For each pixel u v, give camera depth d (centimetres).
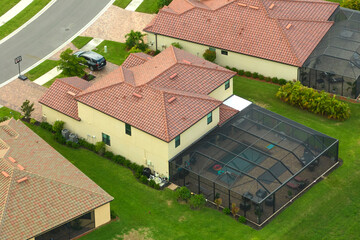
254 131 7194
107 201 6284
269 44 8450
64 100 7669
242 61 8619
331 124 7775
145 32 9625
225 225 6394
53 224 5991
